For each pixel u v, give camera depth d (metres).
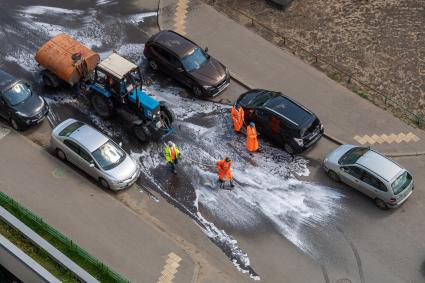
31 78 30.69
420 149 28.03
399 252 24.08
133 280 22.56
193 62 30.00
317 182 26.56
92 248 23.55
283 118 26.92
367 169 25.19
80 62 28.61
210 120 29.09
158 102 27.25
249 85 30.66
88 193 25.55
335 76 31.25
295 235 24.58
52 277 21.89
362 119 29.22
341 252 24.05
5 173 26.09
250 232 24.62
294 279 23.16
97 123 28.75
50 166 26.52
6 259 23.42
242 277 23.14
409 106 29.91
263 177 26.67
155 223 24.78
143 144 27.88
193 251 23.89
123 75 26.70
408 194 25.34
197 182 26.39
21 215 24.36
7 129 28.16
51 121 28.77
